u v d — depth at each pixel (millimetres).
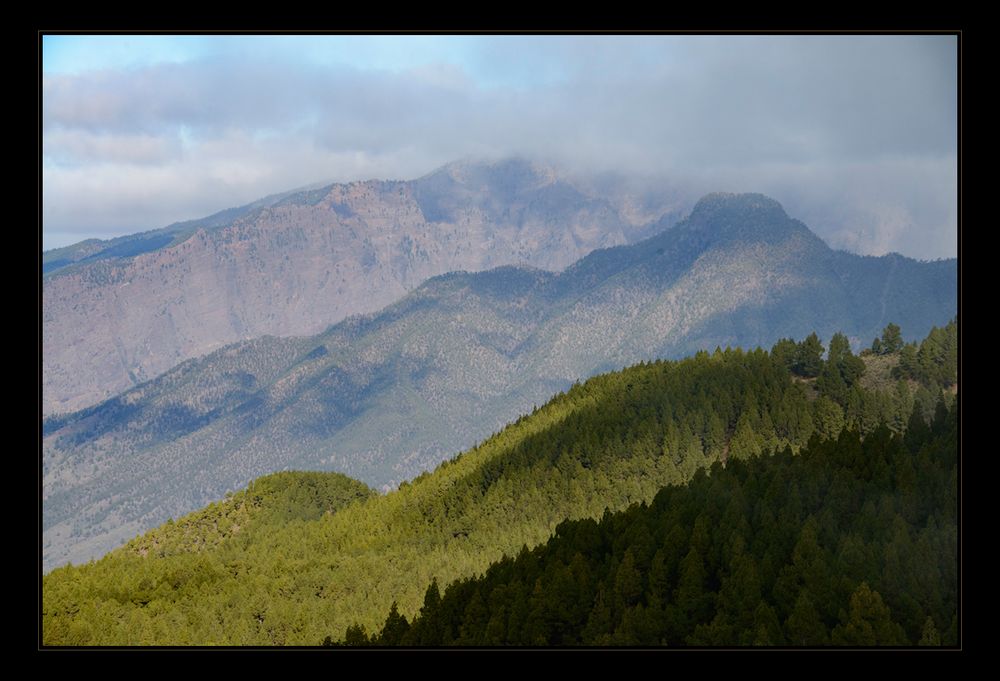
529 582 134250
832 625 106438
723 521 128000
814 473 140500
